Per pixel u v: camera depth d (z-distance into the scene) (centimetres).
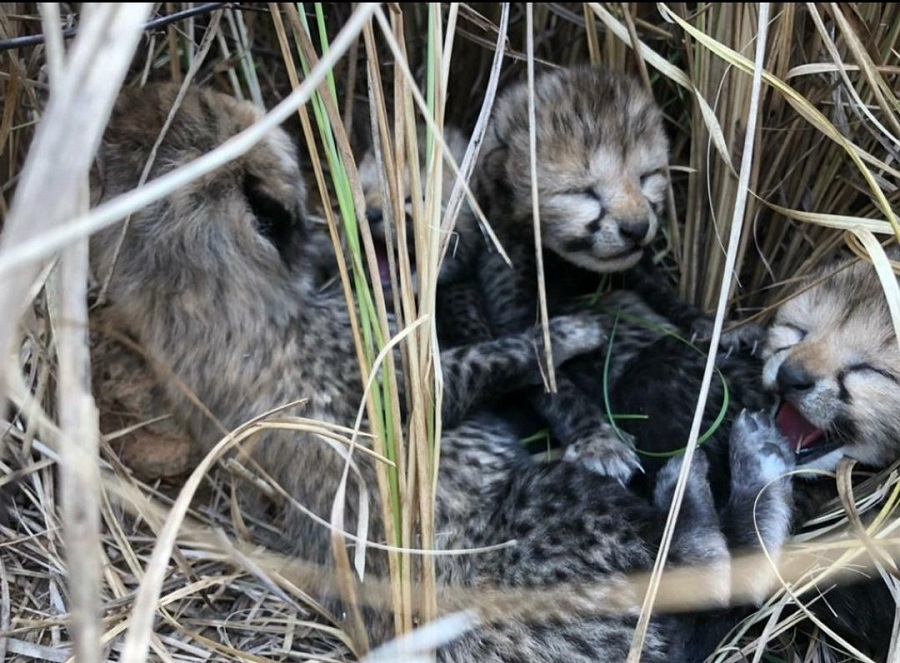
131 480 45
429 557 37
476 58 62
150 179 45
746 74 51
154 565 31
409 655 33
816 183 53
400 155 37
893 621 42
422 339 38
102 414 50
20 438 45
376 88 37
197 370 46
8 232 25
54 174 25
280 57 59
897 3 50
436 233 37
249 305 46
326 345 47
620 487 44
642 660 41
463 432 47
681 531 42
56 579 43
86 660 28
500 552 43
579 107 52
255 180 46
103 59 25
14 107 47
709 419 48
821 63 48
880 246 41
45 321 45
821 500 46
